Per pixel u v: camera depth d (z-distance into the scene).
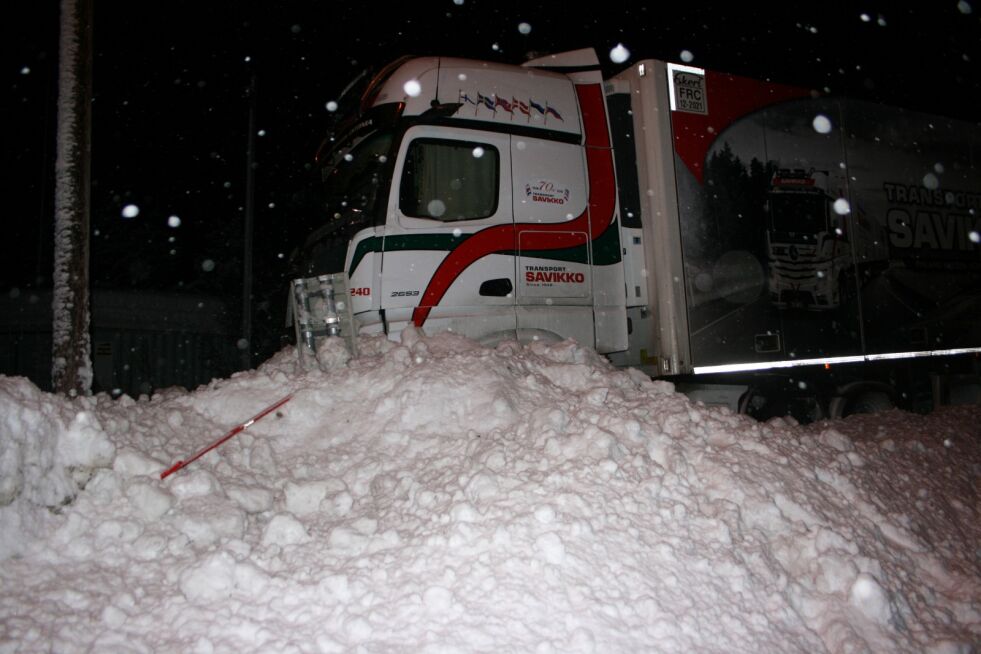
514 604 3.59
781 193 8.37
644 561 3.97
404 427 5.20
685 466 4.80
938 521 5.37
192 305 14.79
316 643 3.40
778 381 8.34
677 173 7.76
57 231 6.23
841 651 3.80
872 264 8.96
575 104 7.64
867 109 9.28
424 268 6.70
